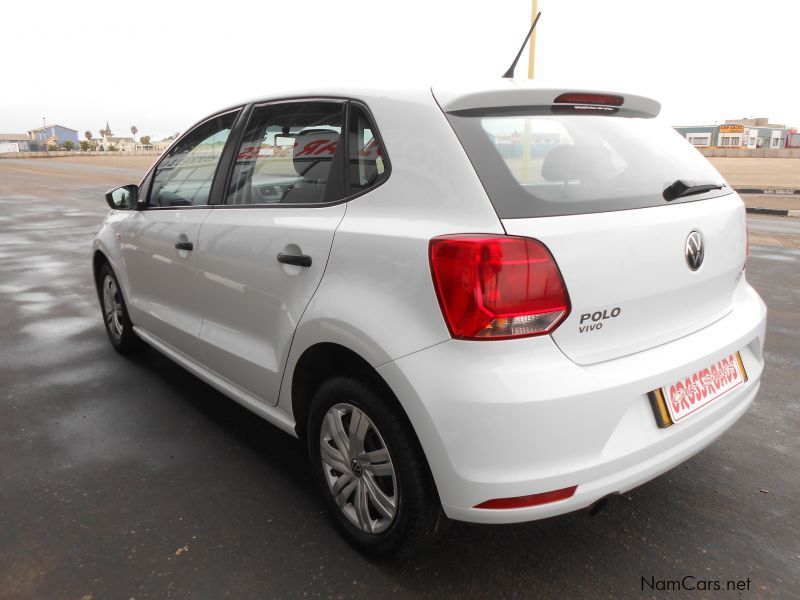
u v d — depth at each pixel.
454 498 1.79
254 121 2.76
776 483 2.66
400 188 2.01
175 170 3.35
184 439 3.11
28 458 2.92
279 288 2.39
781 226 11.33
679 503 2.52
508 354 1.71
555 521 2.42
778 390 3.63
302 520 2.44
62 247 9.24
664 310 1.99
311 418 2.32
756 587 2.05
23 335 4.80
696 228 2.06
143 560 2.20
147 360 4.23
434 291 1.78
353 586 2.07
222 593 2.04
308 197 2.38
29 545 2.28
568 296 1.74
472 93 1.94
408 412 1.83
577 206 1.84
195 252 2.95
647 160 2.16
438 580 2.10
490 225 1.74
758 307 2.43
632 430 1.87
